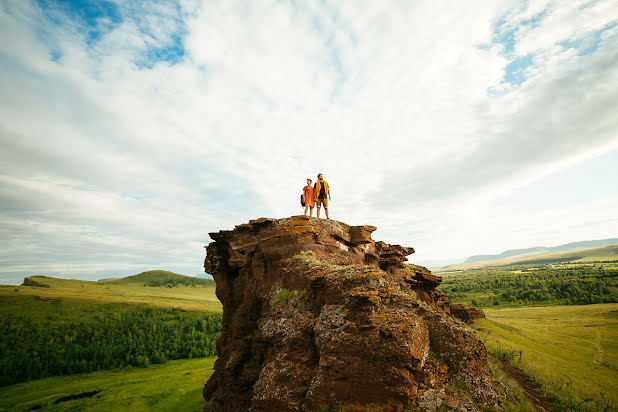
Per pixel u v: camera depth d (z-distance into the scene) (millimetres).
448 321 17328
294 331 17688
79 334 160250
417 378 14156
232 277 29297
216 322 188125
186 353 140125
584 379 32469
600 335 74812
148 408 45656
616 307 111812
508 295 175125
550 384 22812
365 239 27984
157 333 165750
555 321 100125
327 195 28312
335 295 17328
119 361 129625
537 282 199375
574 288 160250
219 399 23188
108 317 188625
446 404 13781
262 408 16141
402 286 29781
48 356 130250
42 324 169375
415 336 15047
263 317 21703
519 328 71688
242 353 22156
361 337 15062
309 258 22016
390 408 13359
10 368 116688
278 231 24688
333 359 15117
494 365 22703
